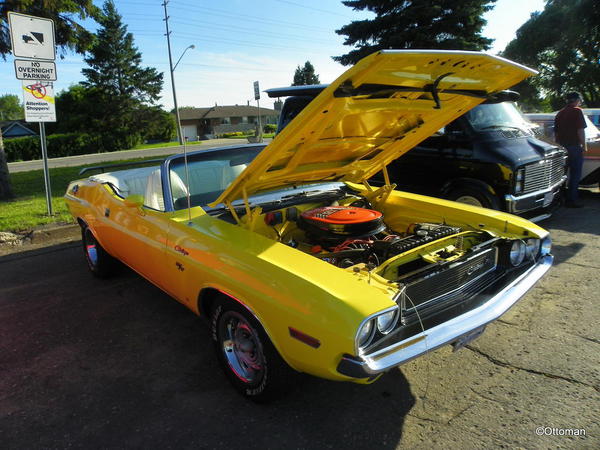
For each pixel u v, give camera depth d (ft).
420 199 12.73
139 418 8.52
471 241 10.67
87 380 9.87
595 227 19.35
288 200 11.93
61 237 22.29
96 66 160.86
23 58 22.38
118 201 13.20
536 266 10.11
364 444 7.57
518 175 17.43
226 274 8.61
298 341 7.29
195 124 237.25
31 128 162.50
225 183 12.62
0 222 23.29
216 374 9.96
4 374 10.22
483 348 10.34
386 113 9.52
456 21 77.56
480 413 8.18
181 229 10.21
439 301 8.52
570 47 102.53
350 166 12.57
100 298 14.42
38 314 13.35
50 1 35.01
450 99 10.17
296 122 8.06
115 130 155.43
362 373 6.57
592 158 24.94
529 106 119.03
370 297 7.05
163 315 13.03
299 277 7.56
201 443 7.77
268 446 7.63
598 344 10.19
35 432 8.23
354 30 80.23
